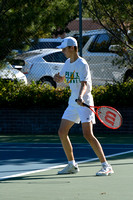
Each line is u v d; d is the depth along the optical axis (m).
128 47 24.03
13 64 26.30
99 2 23.48
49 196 9.30
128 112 23.22
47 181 11.05
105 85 24.58
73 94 11.91
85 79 11.55
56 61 28.98
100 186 10.30
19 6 24.69
